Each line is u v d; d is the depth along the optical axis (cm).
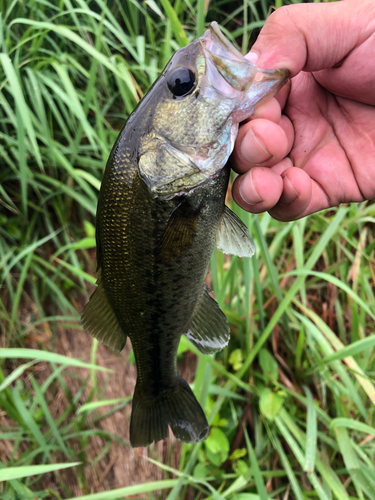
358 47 14
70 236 29
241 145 13
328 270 27
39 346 27
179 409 17
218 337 16
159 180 13
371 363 23
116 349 16
